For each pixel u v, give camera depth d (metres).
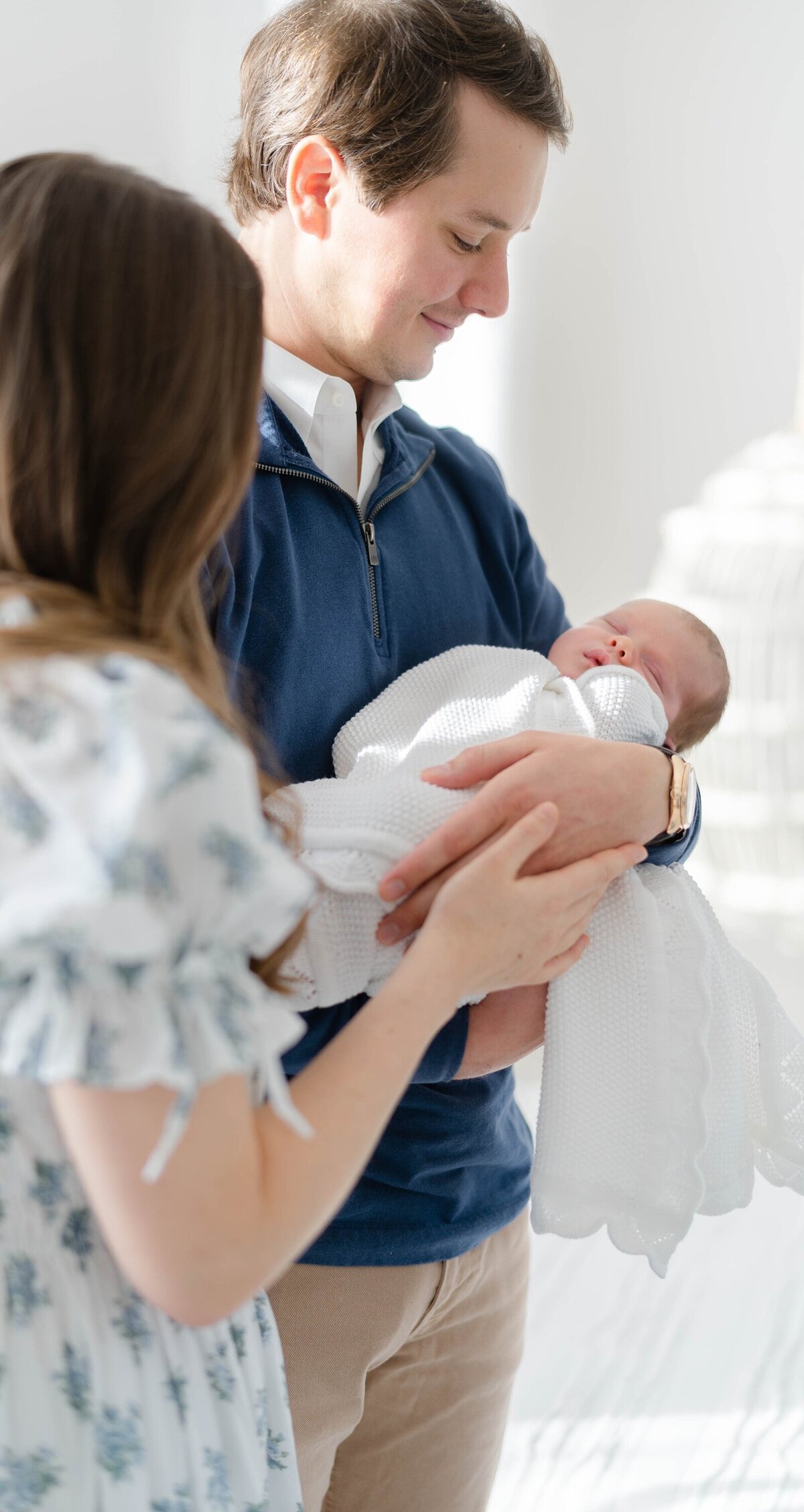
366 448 1.24
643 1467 1.85
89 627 0.69
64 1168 0.75
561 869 1.00
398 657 1.27
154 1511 0.76
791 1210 2.46
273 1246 0.69
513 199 1.13
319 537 1.18
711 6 2.77
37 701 0.65
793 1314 2.16
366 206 1.11
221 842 0.65
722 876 2.96
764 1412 1.95
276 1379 0.89
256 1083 0.77
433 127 1.08
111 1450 0.75
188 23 2.17
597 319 2.89
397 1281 1.16
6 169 0.72
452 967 0.85
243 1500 0.82
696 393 2.92
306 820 1.10
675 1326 2.15
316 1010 1.07
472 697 1.25
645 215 2.85
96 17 2.11
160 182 0.75
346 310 1.16
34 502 0.70
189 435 0.70
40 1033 0.62
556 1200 1.15
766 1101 1.28
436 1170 1.17
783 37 2.77
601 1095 1.15
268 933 0.68
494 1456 1.36
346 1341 1.14
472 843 1.02
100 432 0.69
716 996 1.21
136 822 0.61
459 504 1.41
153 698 0.65
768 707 2.85
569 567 2.99
